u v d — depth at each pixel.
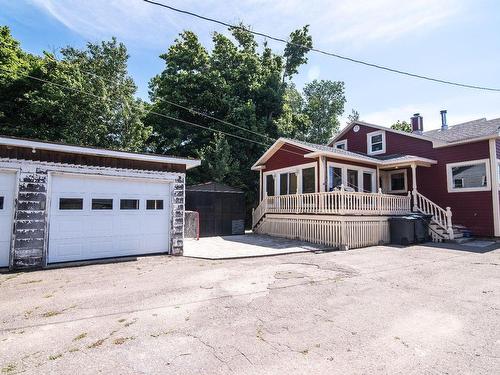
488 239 13.90
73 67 21.55
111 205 9.39
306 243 12.92
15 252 7.77
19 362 3.24
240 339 3.80
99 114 22.19
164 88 25.73
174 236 10.22
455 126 20.72
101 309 4.90
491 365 3.16
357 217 12.23
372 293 5.79
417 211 14.95
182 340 3.78
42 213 8.19
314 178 14.92
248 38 29.16
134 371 3.06
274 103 27.52
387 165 16.34
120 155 9.27
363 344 3.66
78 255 8.77
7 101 21.48
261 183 18.92
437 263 8.72
